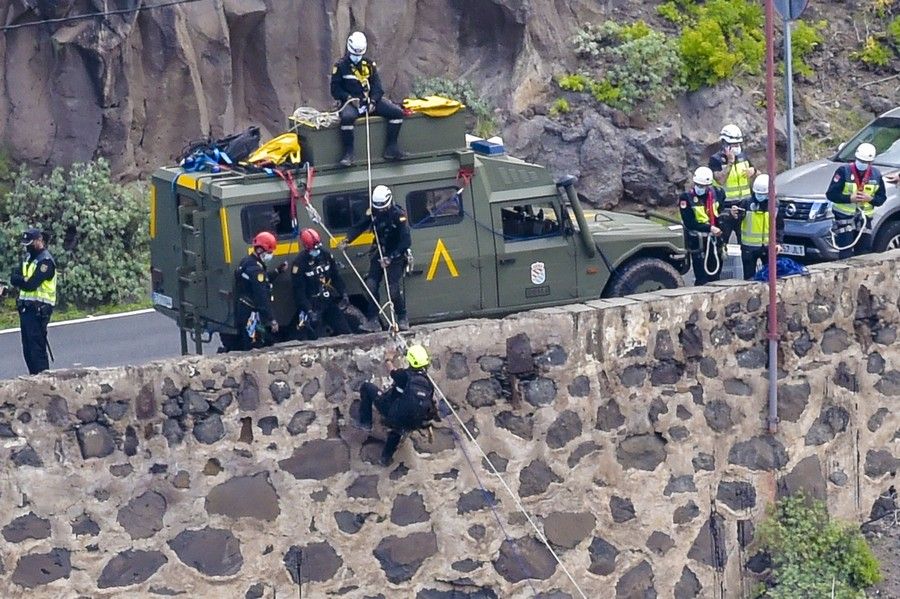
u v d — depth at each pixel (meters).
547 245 61.28
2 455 44.88
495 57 109.31
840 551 55.16
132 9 96.69
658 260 63.88
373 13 106.38
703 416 53.84
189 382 46.78
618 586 52.94
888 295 57.03
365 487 49.12
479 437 50.38
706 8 112.75
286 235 56.50
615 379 52.16
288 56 104.62
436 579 50.34
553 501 51.56
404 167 58.50
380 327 56.75
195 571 47.38
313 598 48.84
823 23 117.50
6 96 97.06
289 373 47.88
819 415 56.09
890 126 80.19
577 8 111.44
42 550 45.56
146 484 46.62
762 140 106.62
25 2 95.81
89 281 92.56
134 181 99.62
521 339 50.50
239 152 59.38
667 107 106.12
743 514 54.97
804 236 72.88
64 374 45.50
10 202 94.88
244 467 47.69
